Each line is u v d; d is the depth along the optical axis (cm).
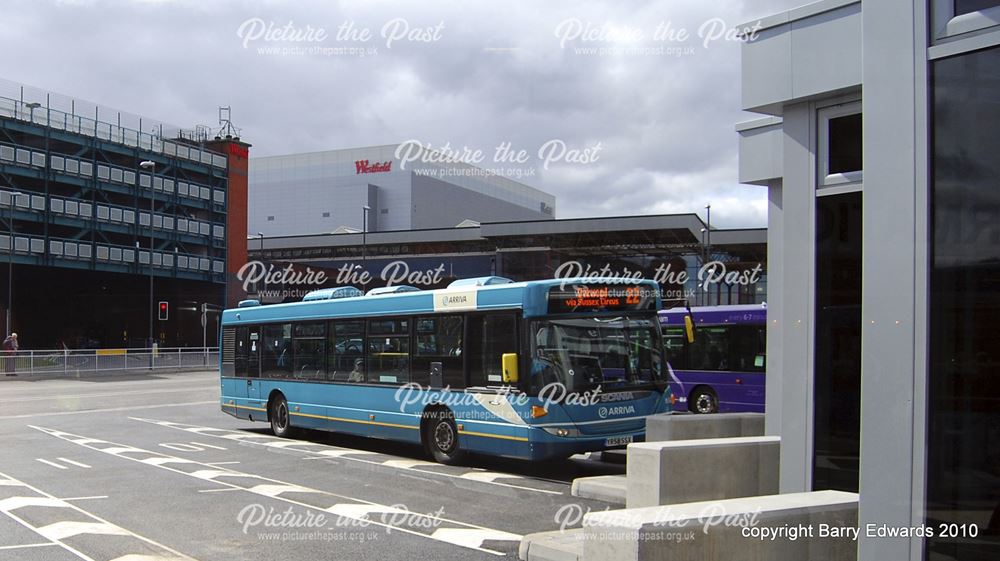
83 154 5209
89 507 916
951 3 430
